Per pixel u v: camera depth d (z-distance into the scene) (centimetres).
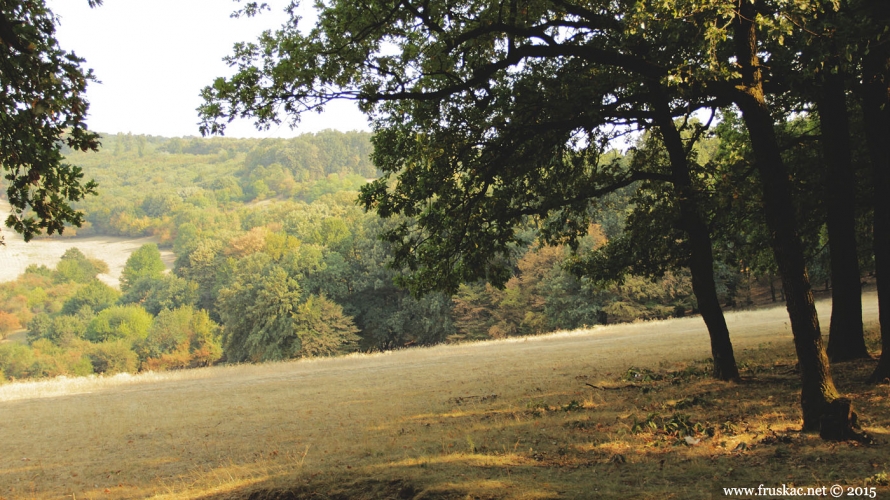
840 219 1411
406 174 1358
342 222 9250
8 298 13325
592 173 1525
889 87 1055
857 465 680
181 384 2716
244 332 7069
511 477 773
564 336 3869
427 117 1287
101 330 10025
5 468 1205
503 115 1255
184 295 11156
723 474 707
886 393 1001
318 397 1927
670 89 1056
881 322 1090
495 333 6525
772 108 1638
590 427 1060
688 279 5625
